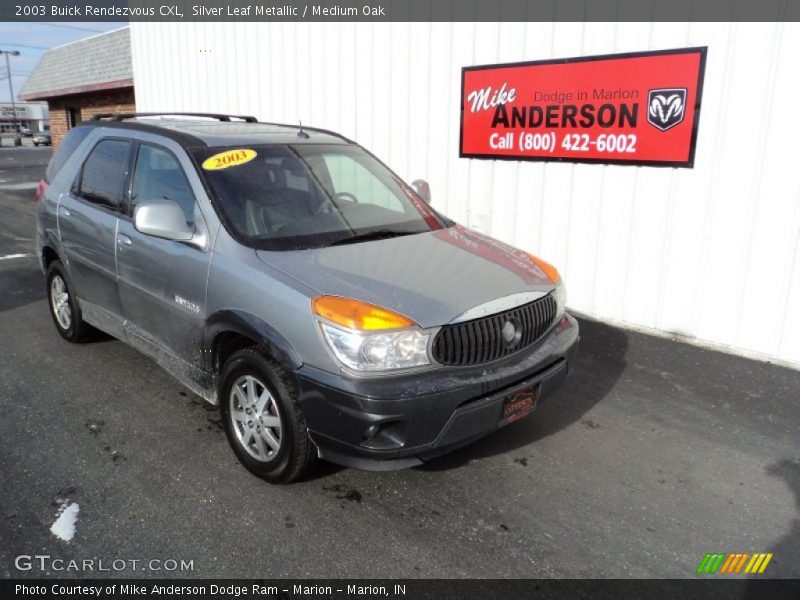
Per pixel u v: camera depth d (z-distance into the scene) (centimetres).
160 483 340
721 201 523
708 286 543
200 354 368
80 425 402
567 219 618
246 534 303
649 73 538
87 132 505
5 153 3788
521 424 414
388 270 336
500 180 662
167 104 1124
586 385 473
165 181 400
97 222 447
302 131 471
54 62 2098
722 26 497
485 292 327
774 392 462
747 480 355
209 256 354
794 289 501
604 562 288
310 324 301
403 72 727
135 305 420
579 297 625
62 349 525
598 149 582
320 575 278
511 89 630
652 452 382
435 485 345
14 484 337
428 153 723
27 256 885
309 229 373
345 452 302
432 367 301
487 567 284
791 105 479
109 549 291
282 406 317
